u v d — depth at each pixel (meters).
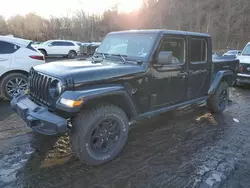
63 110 2.66
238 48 46.12
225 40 51.66
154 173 2.94
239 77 8.44
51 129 2.70
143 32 3.71
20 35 50.12
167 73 3.72
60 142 3.65
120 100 3.21
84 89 2.81
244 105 6.24
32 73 3.48
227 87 5.44
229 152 3.52
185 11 68.00
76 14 55.47
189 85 4.27
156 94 3.67
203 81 4.63
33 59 6.07
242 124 4.73
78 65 3.24
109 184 2.71
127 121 3.27
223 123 4.76
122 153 3.40
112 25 62.34
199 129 4.39
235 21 57.06
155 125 4.53
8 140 3.68
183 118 4.98
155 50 3.48
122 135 3.24
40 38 50.94
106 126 3.08
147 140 3.86
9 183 2.66
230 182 2.79
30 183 2.67
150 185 2.71
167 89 3.82
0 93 5.77
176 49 3.89
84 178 2.79
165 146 3.66
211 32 53.50
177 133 4.18
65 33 54.16
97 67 3.12
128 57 3.63
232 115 5.32
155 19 69.12
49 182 2.70
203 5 67.50
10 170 2.90
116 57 3.78
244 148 3.66
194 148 3.62
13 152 3.32
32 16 51.91
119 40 3.98
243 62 8.34
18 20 51.69
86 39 53.28
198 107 5.81
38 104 3.18
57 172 2.89
